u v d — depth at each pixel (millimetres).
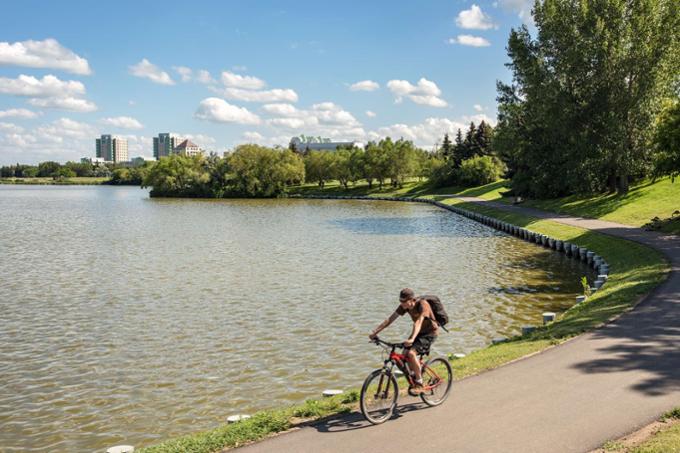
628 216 47469
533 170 69312
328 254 42312
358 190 152250
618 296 19125
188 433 13266
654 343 13305
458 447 8469
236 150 143375
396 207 101938
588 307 18750
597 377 11180
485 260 38781
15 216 82562
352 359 18172
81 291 29391
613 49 52625
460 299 26500
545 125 61906
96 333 21656
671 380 10828
